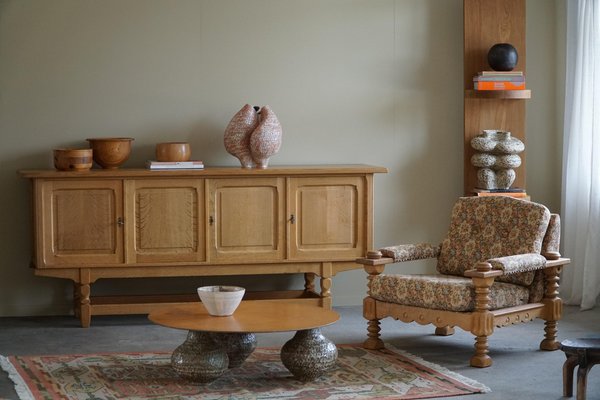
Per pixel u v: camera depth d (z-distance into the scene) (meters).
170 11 6.06
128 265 5.62
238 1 6.14
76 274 5.59
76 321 5.82
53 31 5.94
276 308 4.57
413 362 4.71
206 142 6.14
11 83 5.92
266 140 5.77
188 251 5.68
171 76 6.09
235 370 4.52
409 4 6.36
